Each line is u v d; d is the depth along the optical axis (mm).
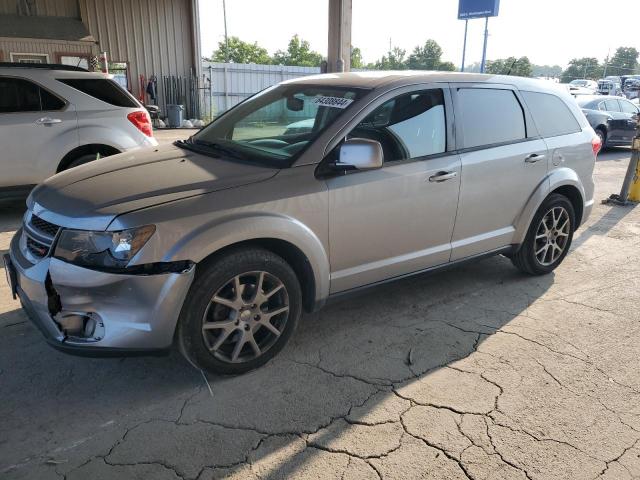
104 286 2686
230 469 2443
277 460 2504
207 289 2883
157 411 2844
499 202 4215
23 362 3270
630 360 3463
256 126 3881
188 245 2760
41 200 3133
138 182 3064
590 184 5039
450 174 3795
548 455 2576
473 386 3127
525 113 4438
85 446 2574
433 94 3826
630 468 2506
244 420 2783
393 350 3518
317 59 73000
